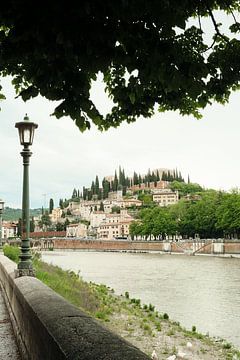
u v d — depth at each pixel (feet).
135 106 20.92
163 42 15.65
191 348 48.24
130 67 16.15
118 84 19.47
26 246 36.37
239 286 127.44
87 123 17.44
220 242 382.83
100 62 15.17
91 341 10.79
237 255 357.20
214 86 19.42
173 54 15.98
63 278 84.69
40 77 16.34
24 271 35.06
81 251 575.79
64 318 13.62
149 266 234.17
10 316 30.94
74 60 15.15
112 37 14.79
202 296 104.22
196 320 72.90
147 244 511.40
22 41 15.02
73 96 16.96
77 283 87.86
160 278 156.25
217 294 108.06
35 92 16.96
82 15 13.70
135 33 15.29
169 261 291.79
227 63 18.94
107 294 90.33
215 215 411.13
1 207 95.55
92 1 13.80
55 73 16.17
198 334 57.36
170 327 59.31
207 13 18.29
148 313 70.23
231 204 381.19
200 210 442.09
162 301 95.20
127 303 79.56
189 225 464.24
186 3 15.39
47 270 89.45
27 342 19.15
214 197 447.01
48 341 12.70
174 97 20.51
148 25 15.37
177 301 95.30
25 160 38.45
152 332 53.78
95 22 14.37
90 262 281.54
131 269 208.74
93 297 73.36
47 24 13.99
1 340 24.94
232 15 18.70
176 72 16.24
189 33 17.57
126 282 139.95
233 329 65.46
